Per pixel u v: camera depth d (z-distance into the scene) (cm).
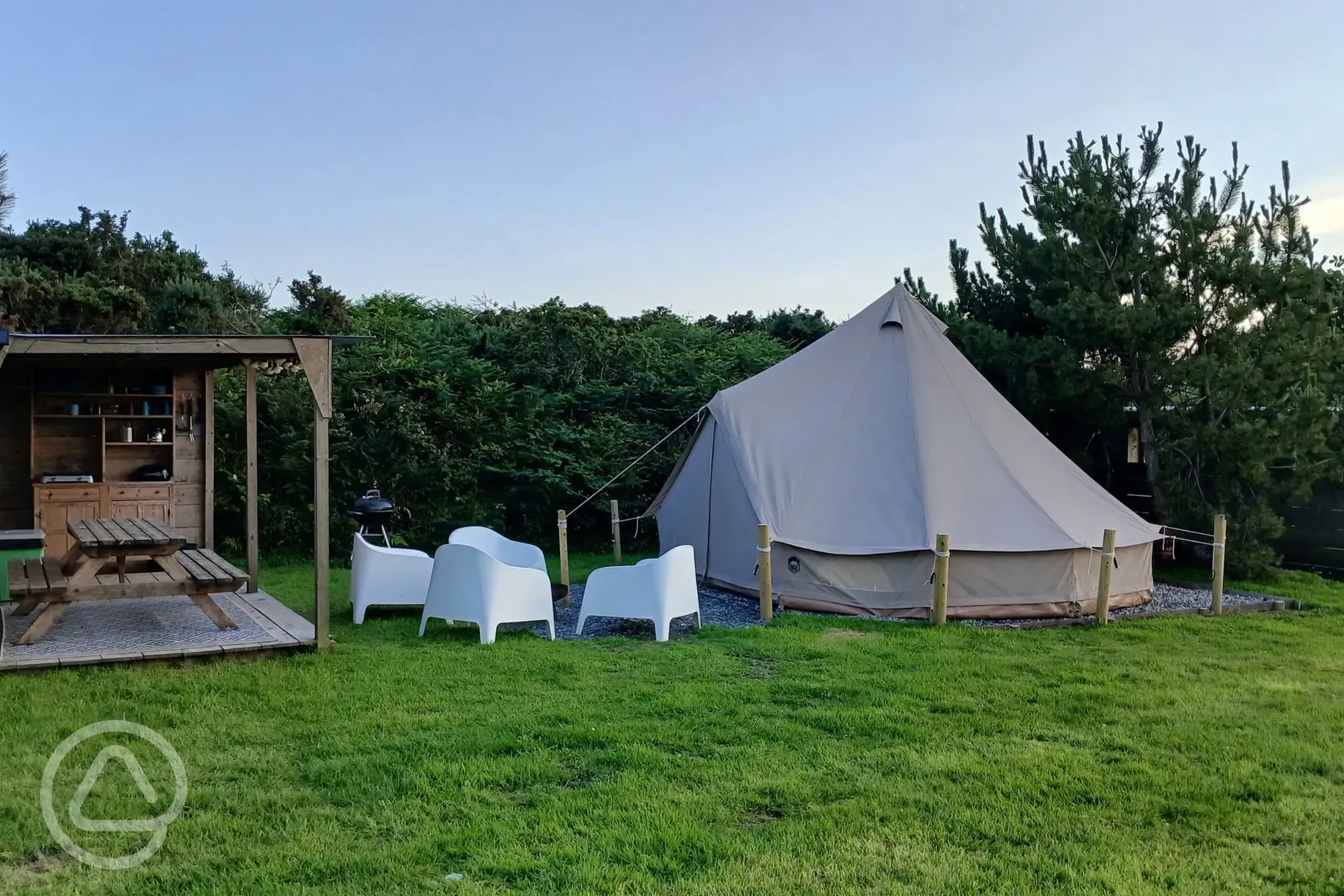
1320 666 679
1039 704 568
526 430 1334
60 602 638
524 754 461
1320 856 362
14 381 968
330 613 853
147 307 1505
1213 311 1104
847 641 746
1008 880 334
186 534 1029
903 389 977
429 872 335
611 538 1388
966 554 864
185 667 623
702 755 469
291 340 685
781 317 2119
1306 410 1047
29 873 328
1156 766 458
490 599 725
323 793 405
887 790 419
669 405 1471
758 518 930
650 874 335
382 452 1228
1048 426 1229
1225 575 1145
